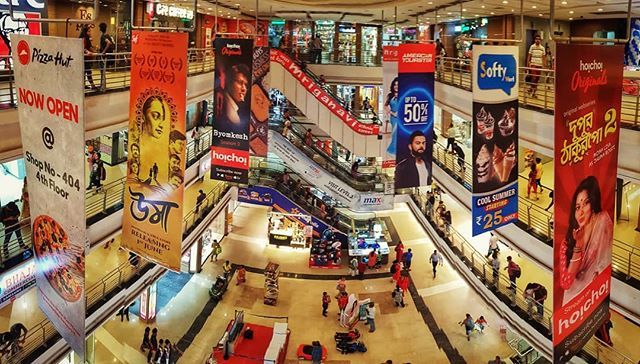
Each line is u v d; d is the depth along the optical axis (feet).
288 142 62.59
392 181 63.16
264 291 54.44
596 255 17.83
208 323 47.96
